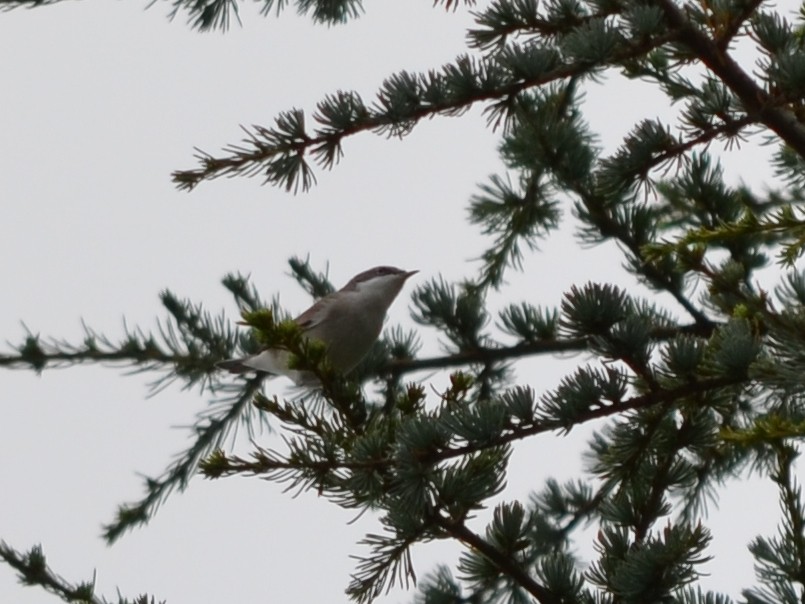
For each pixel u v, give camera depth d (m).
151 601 7.74
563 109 11.64
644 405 7.80
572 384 7.80
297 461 7.73
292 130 9.26
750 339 7.66
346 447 8.02
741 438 6.70
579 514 11.51
